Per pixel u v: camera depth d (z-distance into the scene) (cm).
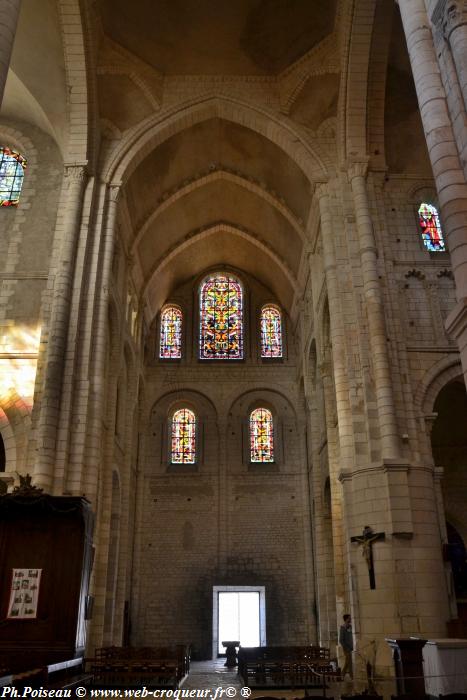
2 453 2317
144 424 3262
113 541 2509
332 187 2233
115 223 2228
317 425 2802
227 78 2391
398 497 1725
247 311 3531
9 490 1773
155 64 2322
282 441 3275
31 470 1795
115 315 2419
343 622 2008
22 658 1348
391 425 1809
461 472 2642
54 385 1830
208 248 3431
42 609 1394
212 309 3556
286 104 2339
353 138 2200
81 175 2144
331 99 2291
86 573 1498
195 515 3125
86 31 2022
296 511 3131
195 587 2994
